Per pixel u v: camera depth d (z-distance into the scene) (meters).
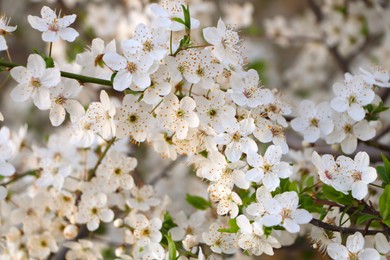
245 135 0.66
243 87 0.67
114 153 0.73
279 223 0.64
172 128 0.66
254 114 0.67
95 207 0.73
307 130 0.71
